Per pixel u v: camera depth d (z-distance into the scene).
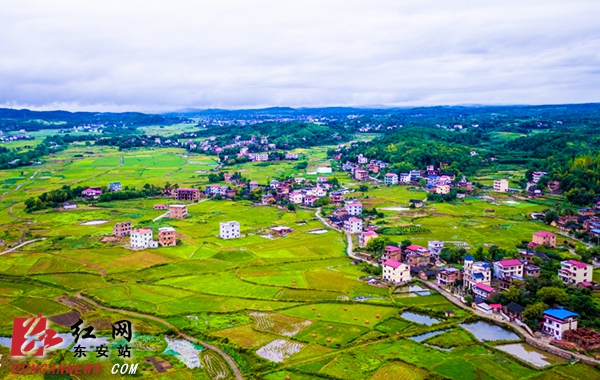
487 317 148.50
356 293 169.75
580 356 125.12
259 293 169.75
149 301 162.62
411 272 187.75
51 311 155.12
